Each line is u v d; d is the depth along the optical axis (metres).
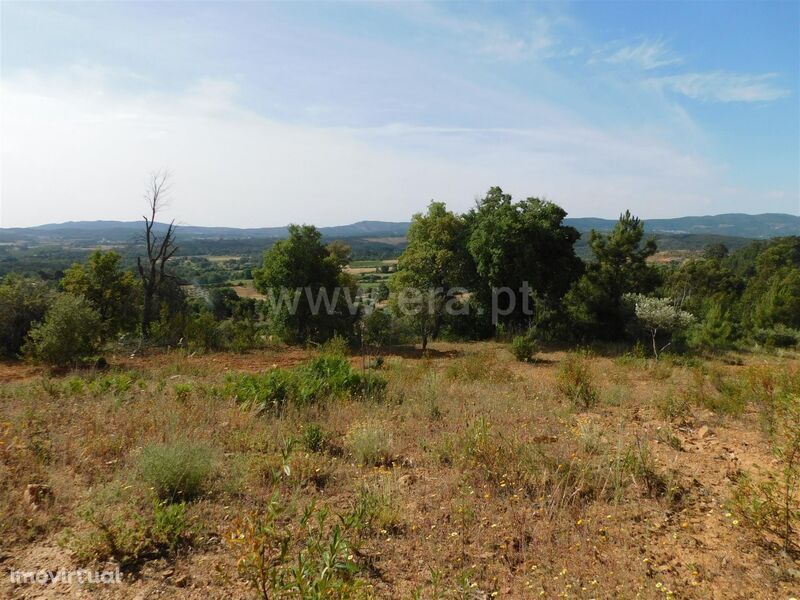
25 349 13.87
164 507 4.34
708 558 3.71
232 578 3.44
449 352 18.81
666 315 18.14
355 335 20.89
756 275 42.22
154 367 13.80
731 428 7.05
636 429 6.89
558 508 4.41
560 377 10.23
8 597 3.24
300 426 6.74
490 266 21.66
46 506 4.36
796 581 3.43
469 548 3.89
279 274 20.75
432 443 6.21
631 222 22.39
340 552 2.92
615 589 3.34
